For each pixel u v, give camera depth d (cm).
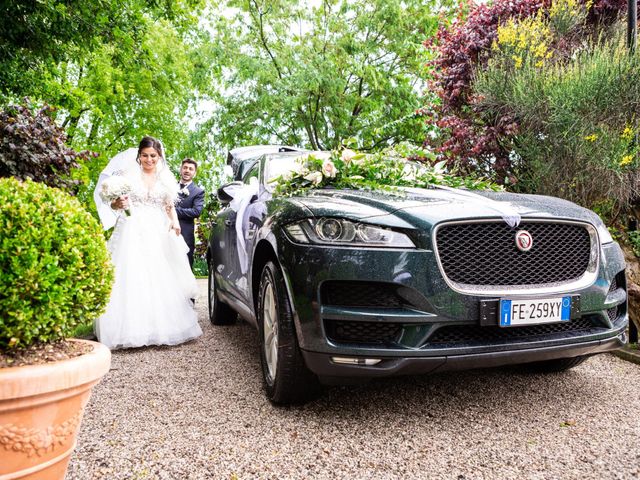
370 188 288
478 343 228
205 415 255
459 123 531
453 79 559
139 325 394
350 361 225
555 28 504
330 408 263
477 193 279
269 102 1548
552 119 430
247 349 395
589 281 249
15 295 148
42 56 734
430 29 1622
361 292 228
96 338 423
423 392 286
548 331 245
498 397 277
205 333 459
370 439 225
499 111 495
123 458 209
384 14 1598
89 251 168
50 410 149
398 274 222
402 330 224
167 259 425
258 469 199
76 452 214
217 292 464
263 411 260
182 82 1806
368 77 1623
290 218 254
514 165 509
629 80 389
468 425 240
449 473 195
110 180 400
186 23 1151
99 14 773
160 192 427
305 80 1514
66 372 148
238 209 363
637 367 335
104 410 264
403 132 1432
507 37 491
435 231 227
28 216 154
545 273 244
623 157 393
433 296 222
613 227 438
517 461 204
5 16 654
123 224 412
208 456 210
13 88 736
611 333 254
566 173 434
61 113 1575
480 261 234
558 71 449
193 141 1744
